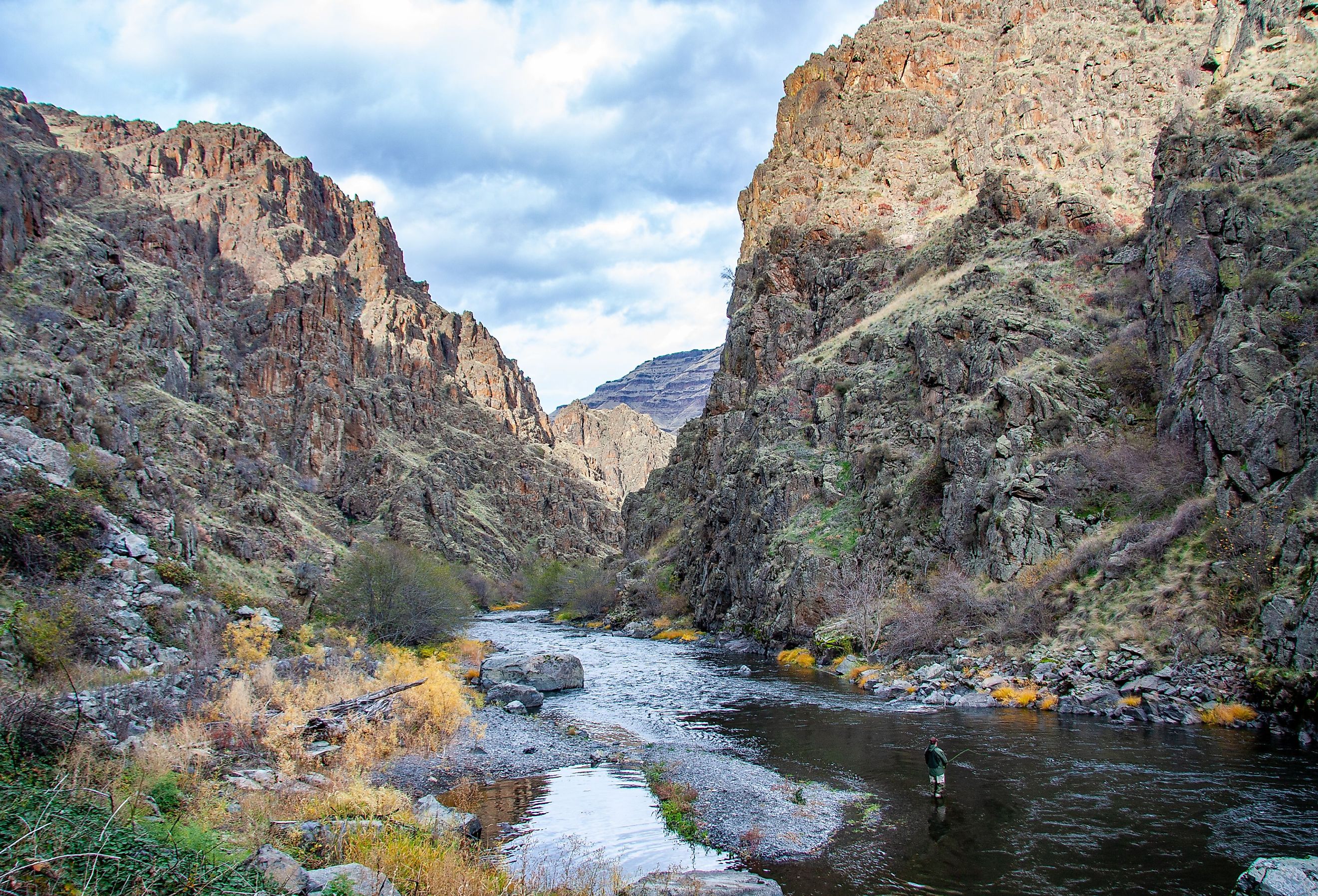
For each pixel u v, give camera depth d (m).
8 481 28.31
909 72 103.12
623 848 17.39
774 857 16.80
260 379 141.50
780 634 56.75
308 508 93.50
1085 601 35.78
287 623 41.12
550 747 27.06
